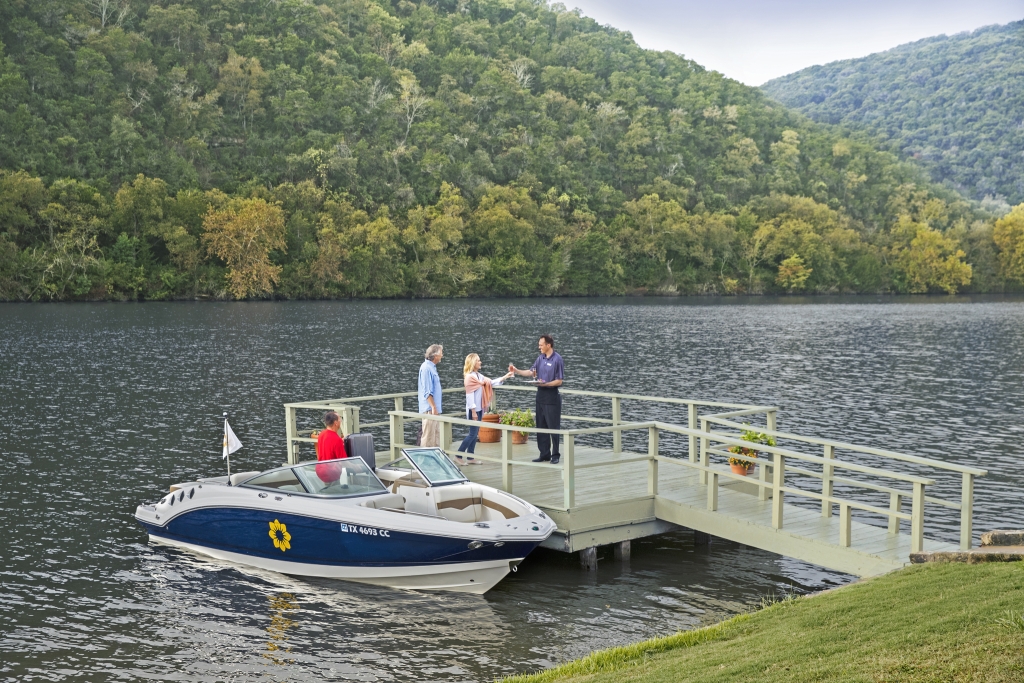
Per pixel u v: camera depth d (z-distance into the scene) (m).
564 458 12.02
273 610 11.22
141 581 12.35
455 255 137.62
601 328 71.94
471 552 11.25
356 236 128.50
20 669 9.55
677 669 7.29
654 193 161.25
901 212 178.62
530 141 177.00
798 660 6.83
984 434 25.30
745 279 154.50
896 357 48.88
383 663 9.62
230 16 190.75
